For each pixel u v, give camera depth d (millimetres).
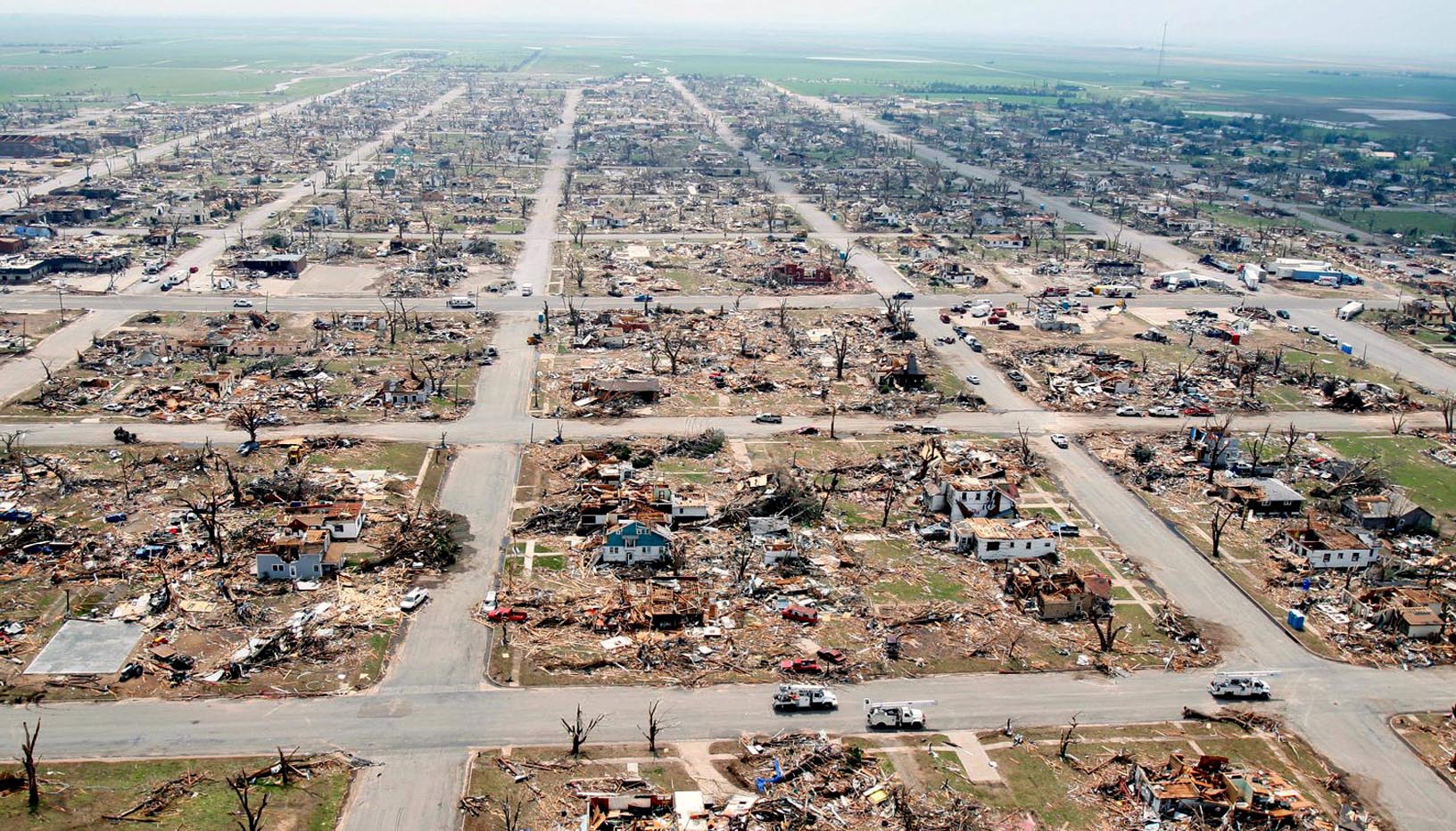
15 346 169000
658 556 110125
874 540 118062
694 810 74812
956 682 93250
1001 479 132500
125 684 87500
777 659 95062
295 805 75000
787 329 195125
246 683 88375
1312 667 97938
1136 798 79375
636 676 91938
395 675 90625
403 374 164875
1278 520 127062
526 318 198125
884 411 157875
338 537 111312
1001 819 76312
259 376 160875
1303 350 195875
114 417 143625
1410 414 165000
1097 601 104938
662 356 178000
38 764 77875
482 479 130000
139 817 73312
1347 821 77125
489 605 100938
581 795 77188
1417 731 89312
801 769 80750
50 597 99250
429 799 76438
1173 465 142000
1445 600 108125
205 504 118688
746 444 143375
